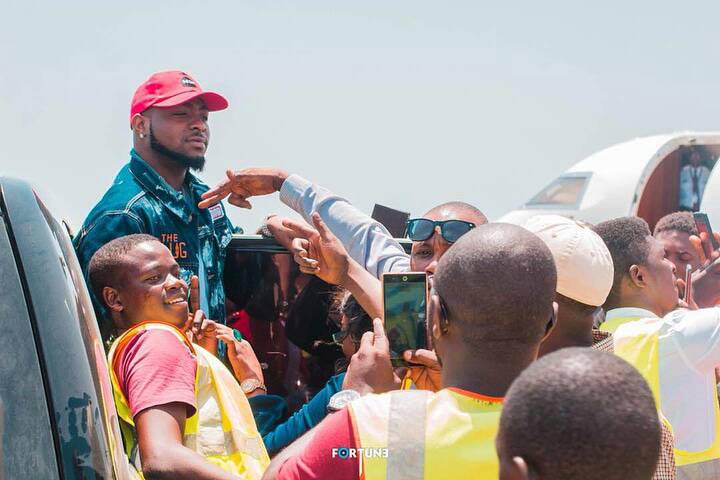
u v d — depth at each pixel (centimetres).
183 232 407
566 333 283
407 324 279
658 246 368
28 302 191
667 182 1452
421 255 354
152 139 416
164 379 269
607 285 281
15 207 202
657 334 319
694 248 479
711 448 318
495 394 210
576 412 160
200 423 285
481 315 209
